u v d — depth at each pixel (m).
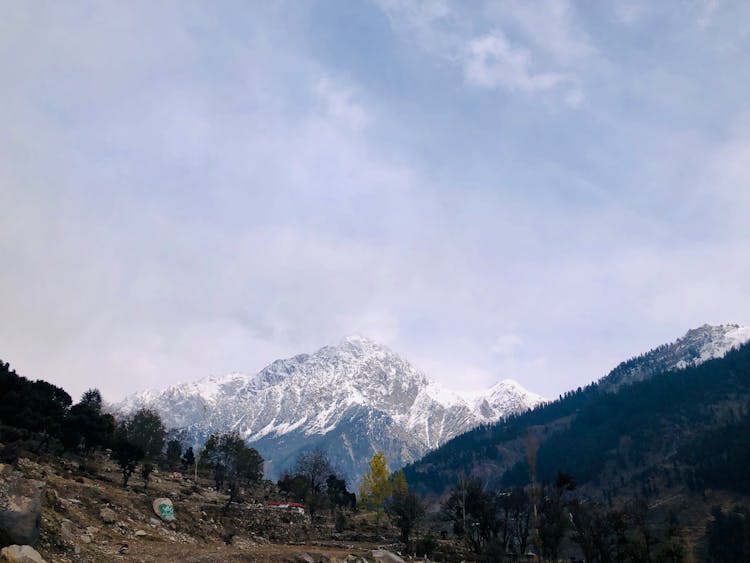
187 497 69.56
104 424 84.88
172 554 37.66
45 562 26.77
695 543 152.38
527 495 103.06
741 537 141.25
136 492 59.62
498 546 86.62
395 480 130.62
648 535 89.75
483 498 102.00
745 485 188.12
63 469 57.91
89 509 42.00
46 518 32.81
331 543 70.94
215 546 47.16
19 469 44.31
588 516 93.06
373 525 114.44
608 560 87.50
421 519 107.38
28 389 84.25
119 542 36.91
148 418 124.56
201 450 119.56
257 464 129.38
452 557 81.31
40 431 75.06
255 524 65.44
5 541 26.66
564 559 108.69
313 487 132.38
